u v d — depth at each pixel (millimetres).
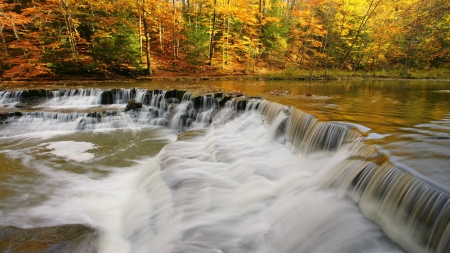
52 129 10039
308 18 25625
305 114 6559
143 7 19281
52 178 6086
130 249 3756
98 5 19578
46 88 13797
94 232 3955
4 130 9625
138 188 5602
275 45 26469
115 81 17781
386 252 2842
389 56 29016
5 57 17469
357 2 26453
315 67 27656
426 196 2734
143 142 8867
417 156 3650
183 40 25406
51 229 3818
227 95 10648
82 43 20391
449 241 2406
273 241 3426
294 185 4613
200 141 7844
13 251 3332
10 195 5223
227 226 3842
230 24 26797
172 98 11953
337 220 3396
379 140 4422
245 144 7219
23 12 18047
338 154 4793
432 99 9688
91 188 5641
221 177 5398
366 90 13125
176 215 4137
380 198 3281
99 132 9930
